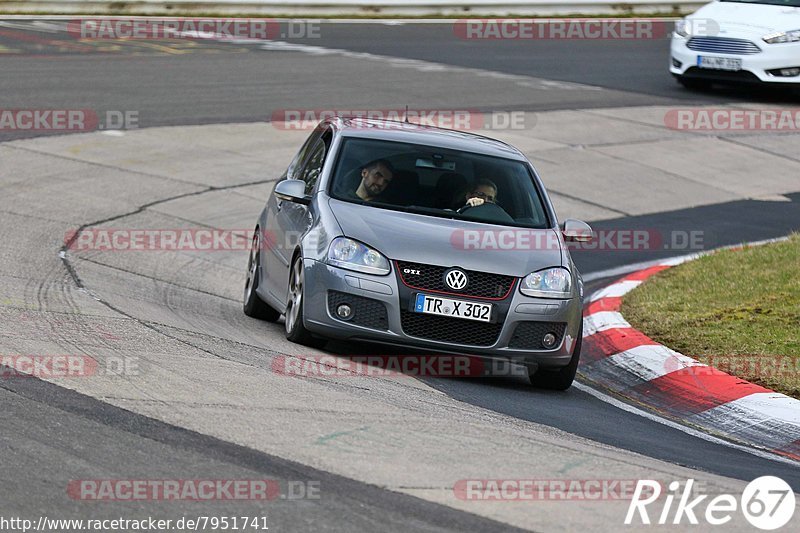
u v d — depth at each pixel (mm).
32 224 43312
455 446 21672
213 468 19062
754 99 82438
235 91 71875
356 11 109562
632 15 119000
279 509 17531
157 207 48938
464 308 28203
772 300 37688
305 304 28953
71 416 20969
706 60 80188
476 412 25250
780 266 42219
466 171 32219
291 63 83250
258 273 34625
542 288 28922
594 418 26938
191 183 53062
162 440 20156
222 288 39406
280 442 20672
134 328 29188
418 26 107125
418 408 24562
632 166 64250
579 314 29812
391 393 25812
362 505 17953
